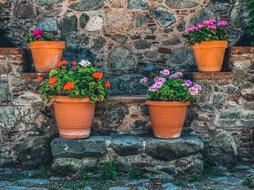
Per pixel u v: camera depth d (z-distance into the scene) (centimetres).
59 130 363
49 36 384
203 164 372
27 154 380
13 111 380
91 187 331
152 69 423
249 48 382
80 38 421
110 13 421
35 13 419
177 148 354
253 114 387
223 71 388
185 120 385
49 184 338
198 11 424
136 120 381
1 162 381
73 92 347
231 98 385
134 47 424
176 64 424
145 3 423
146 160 355
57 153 352
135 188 330
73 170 352
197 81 384
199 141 359
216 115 385
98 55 422
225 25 399
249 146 390
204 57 385
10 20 417
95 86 354
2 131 380
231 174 361
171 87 362
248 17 411
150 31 424
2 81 379
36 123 380
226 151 386
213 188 331
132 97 385
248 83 385
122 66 423
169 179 349
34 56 383
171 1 423
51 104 380
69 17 421
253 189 329
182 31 424
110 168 350
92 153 353
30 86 379
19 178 351
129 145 354
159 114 359
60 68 378
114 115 380
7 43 411
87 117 358
